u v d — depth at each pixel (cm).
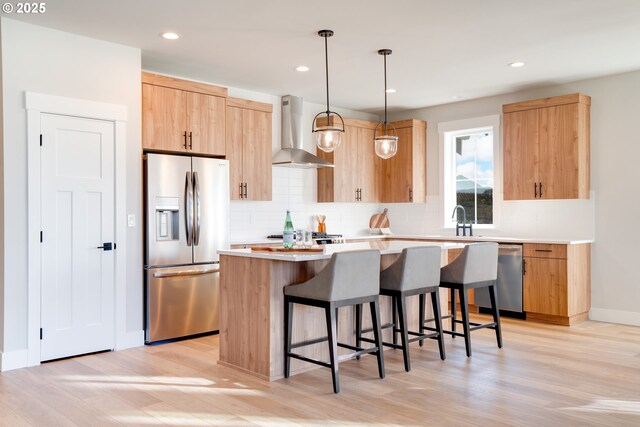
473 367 389
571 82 581
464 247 423
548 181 569
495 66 517
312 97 654
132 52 453
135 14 380
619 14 384
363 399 323
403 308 384
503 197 621
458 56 484
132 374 375
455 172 699
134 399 324
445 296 516
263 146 595
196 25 403
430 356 421
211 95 514
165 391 339
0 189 385
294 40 439
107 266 436
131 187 451
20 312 389
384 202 729
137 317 457
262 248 401
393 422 288
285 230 398
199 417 296
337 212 717
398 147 711
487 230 652
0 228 385
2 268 383
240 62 503
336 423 287
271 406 312
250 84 589
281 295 369
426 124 716
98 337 432
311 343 378
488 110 652
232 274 392
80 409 307
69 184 415
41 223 399
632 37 434
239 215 607
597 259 567
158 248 464
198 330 492
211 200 501
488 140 666
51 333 406
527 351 435
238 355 386
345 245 450
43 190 401
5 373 376
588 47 460
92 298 428
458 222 693
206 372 380
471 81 575
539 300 553
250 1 358
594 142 566
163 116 477
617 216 552
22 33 391
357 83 584
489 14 383
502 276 581
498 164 642
